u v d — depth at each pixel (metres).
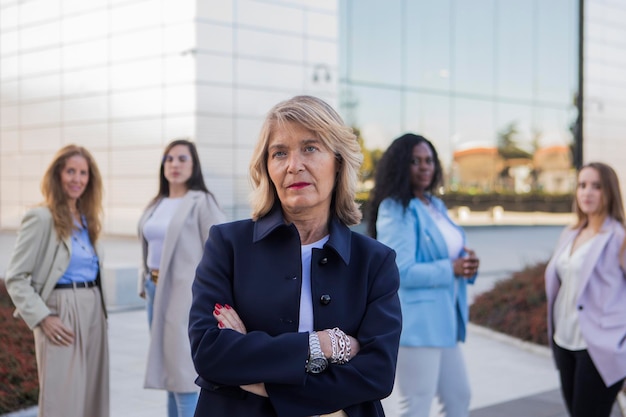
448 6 25.95
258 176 2.31
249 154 19.09
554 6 29.56
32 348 6.58
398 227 3.96
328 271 2.23
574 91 30.36
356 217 2.35
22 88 23.36
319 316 2.18
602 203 4.33
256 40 19.09
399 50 24.61
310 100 2.24
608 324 4.17
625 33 32.97
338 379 2.09
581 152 10.64
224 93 18.72
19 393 5.52
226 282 2.22
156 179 19.69
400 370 3.94
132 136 20.19
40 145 22.98
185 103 18.64
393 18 24.42
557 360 4.46
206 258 2.27
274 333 2.16
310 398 2.07
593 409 4.25
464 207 26.83
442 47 25.88
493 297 9.72
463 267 4.07
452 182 26.38
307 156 2.20
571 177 30.64
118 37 20.33
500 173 28.08
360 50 23.61
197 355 2.09
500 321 8.94
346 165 2.27
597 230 4.37
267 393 2.07
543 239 22.92
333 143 2.22
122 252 16.86
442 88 25.95
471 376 7.03
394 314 2.24
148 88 19.59
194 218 4.57
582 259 4.29
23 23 23.09
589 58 31.64
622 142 33.28
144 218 4.93
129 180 20.39
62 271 4.01
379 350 2.14
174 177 4.75
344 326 2.21
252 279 2.21
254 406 2.11
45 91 22.61
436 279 3.93
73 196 4.10
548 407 5.91
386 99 24.38
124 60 20.22
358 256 2.29
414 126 25.14
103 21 20.69
